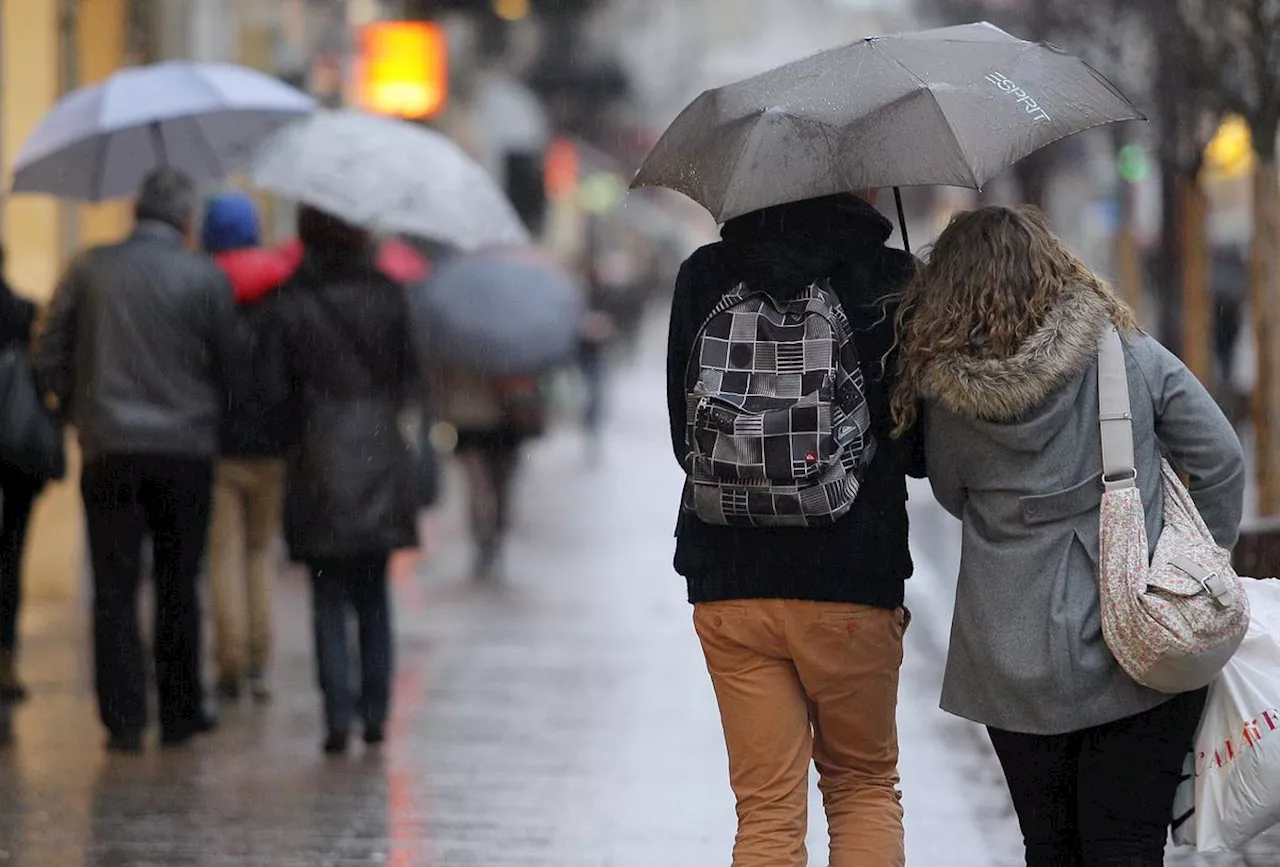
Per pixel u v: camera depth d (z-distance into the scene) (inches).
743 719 539.8
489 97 3661.4
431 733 989.8
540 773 896.9
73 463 1438.2
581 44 4360.2
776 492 505.7
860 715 542.9
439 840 774.5
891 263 526.3
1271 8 1198.9
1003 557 505.7
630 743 963.3
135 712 940.0
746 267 522.0
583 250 5738.2
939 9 2397.9
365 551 920.3
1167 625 484.1
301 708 1061.8
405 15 2908.5
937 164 503.8
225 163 1157.7
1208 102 1590.8
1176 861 724.7
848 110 515.2
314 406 920.3
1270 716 509.0
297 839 776.3
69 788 866.8
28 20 1438.2
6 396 1009.5
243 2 2144.4
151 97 1031.0
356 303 920.3
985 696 510.3
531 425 1627.7
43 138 1034.1
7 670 1059.9
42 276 1443.2
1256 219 1285.7
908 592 1455.5
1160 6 1362.0
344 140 987.9
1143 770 507.5
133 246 920.9
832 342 512.1
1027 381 490.6
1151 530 502.3
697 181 525.3
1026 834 528.1
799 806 541.3
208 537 1061.8
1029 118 513.7
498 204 1053.8
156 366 912.3
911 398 510.3
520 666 1186.6
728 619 531.5
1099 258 3420.3
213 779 885.8
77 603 1441.9
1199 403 505.4
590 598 1496.1
